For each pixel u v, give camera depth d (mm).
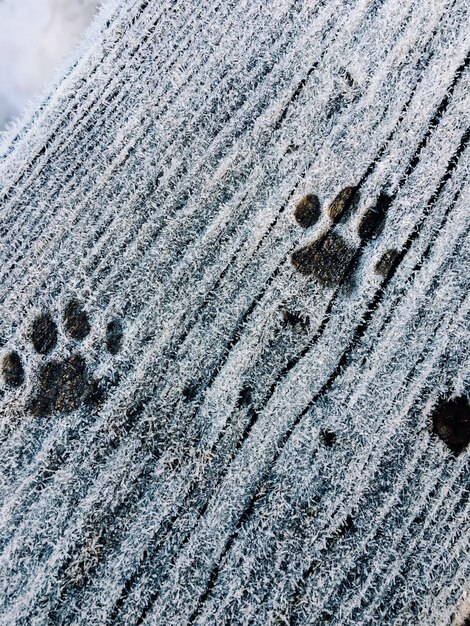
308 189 168
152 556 157
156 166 173
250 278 166
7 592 157
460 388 160
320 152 169
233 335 164
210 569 156
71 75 178
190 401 162
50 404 165
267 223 168
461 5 170
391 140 168
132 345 166
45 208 174
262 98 172
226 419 161
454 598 154
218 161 171
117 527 159
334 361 162
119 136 175
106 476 160
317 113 170
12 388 166
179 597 155
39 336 168
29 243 173
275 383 162
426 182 166
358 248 165
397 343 162
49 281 171
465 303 162
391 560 155
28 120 178
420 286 163
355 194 167
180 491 159
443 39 170
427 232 165
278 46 173
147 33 178
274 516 157
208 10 177
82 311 168
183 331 166
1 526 160
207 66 175
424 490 157
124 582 156
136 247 170
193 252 168
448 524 156
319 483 158
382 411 160
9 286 172
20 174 176
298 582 155
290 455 159
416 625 153
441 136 167
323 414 160
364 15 172
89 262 171
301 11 174
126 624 154
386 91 169
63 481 161
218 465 160
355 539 156
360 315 163
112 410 163
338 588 155
